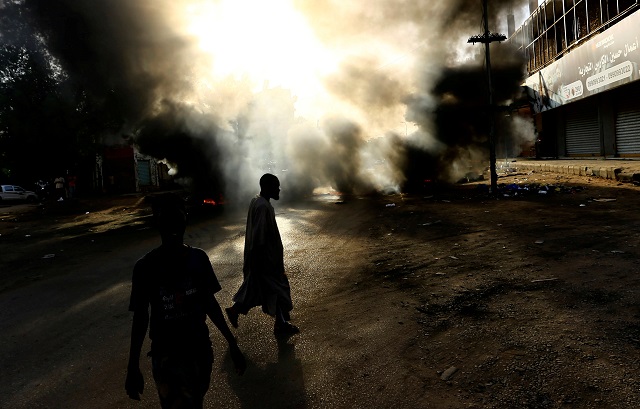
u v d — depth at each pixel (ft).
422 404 8.38
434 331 11.63
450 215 31.48
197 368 6.64
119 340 13.17
